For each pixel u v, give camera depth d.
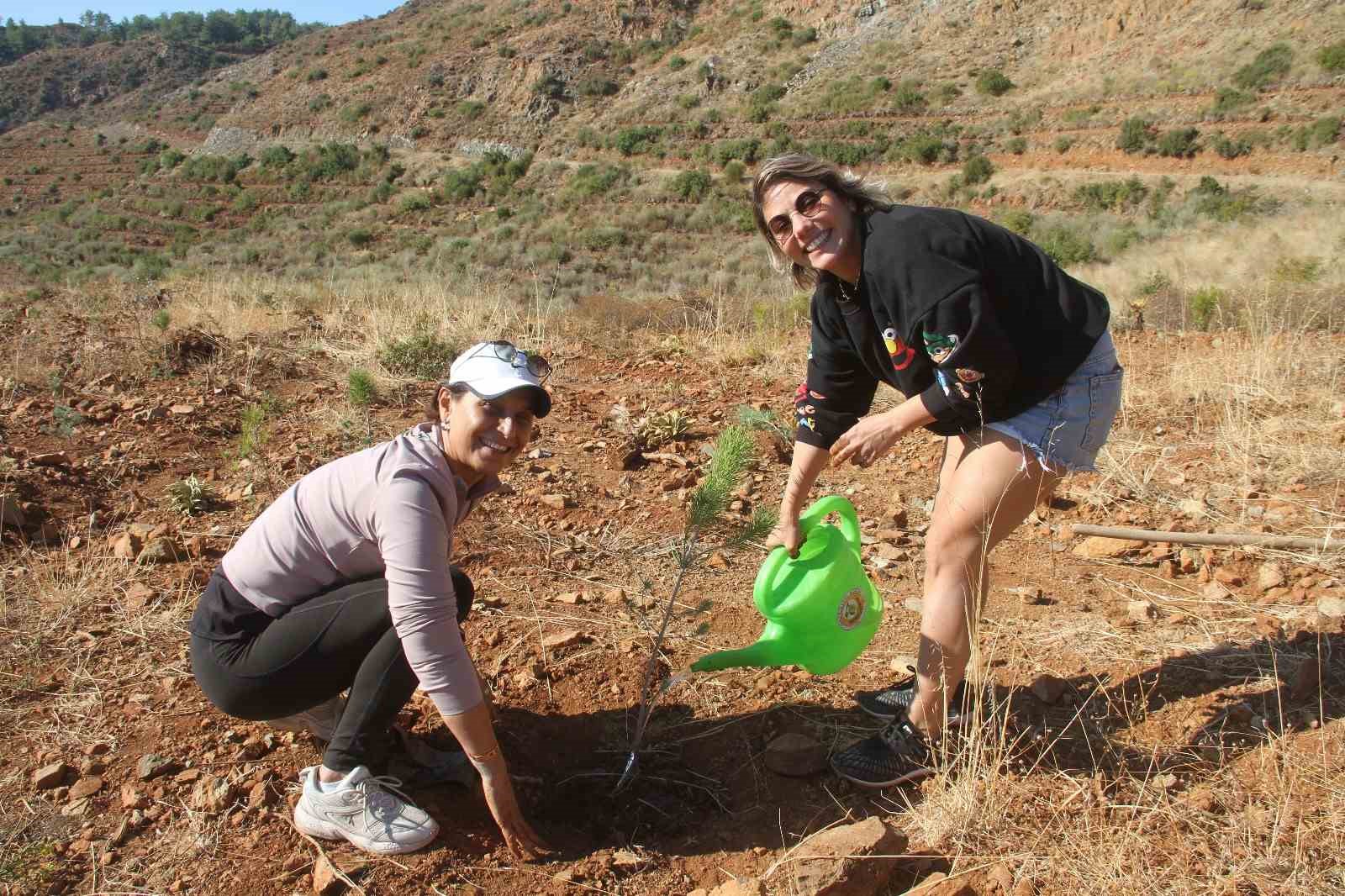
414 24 126.81
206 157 87.31
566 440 5.50
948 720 2.67
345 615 2.31
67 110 156.00
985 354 2.24
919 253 2.23
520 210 57.38
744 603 3.65
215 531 4.15
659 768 2.79
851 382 2.68
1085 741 2.77
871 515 4.49
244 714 2.44
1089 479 4.70
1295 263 10.73
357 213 64.69
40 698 2.97
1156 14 58.97
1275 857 2.21
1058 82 57.75
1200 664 3.09
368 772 2.38
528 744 2.86
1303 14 50.50
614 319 9.43
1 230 71.88
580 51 90.75
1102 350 2.43
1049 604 3.57
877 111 63.31
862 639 2.78
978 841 2.38
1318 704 2.78
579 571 3.93
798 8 85.75
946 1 75.50
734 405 6.19
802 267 2.60
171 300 8.70
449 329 7.75
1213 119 44.78
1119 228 31.84
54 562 3.75
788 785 2.72
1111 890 2.21
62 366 6.37
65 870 2.30
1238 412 5.25
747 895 2.12
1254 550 3.84
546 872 2.36
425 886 2.28
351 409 5.71
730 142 63.12
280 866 2.32
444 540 2.21
